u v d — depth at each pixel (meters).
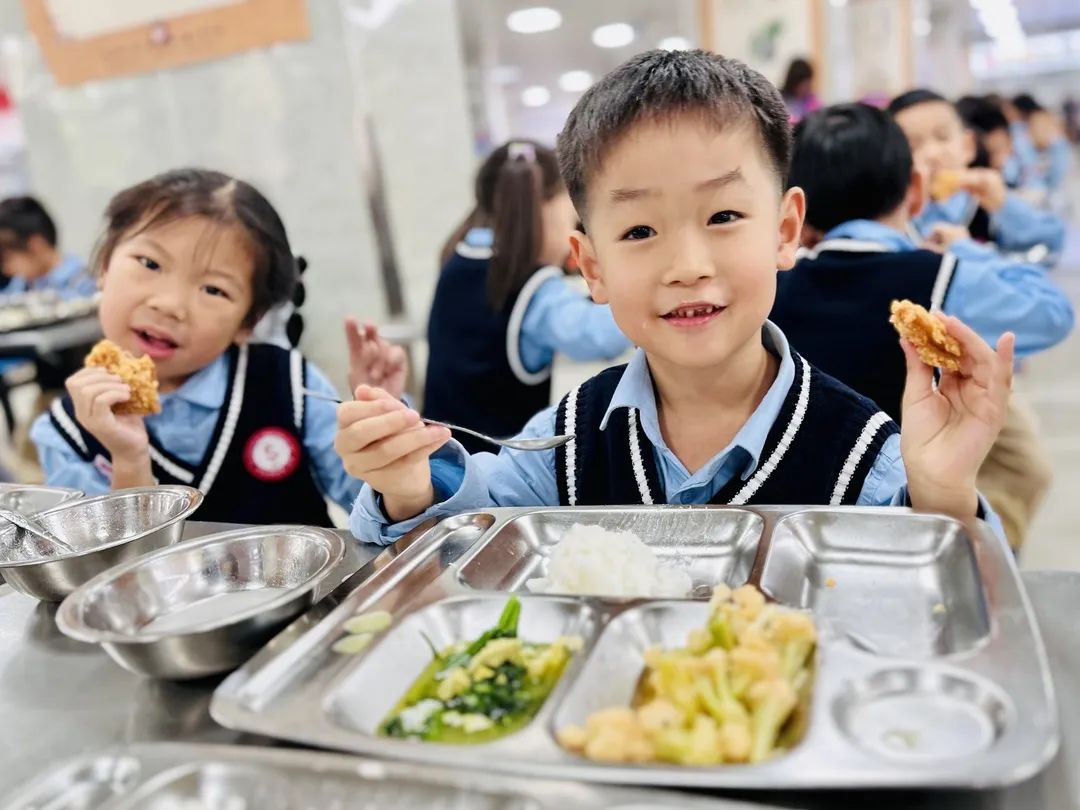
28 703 0.82
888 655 0.72
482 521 1.08
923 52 8.49
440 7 3.63
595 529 0.96
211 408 1.67
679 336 1.00
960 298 1.74
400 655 0.80
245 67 3.62
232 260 1.58
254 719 0.67
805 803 0.57
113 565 1.02
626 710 0.64
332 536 1.00
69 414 1.70
